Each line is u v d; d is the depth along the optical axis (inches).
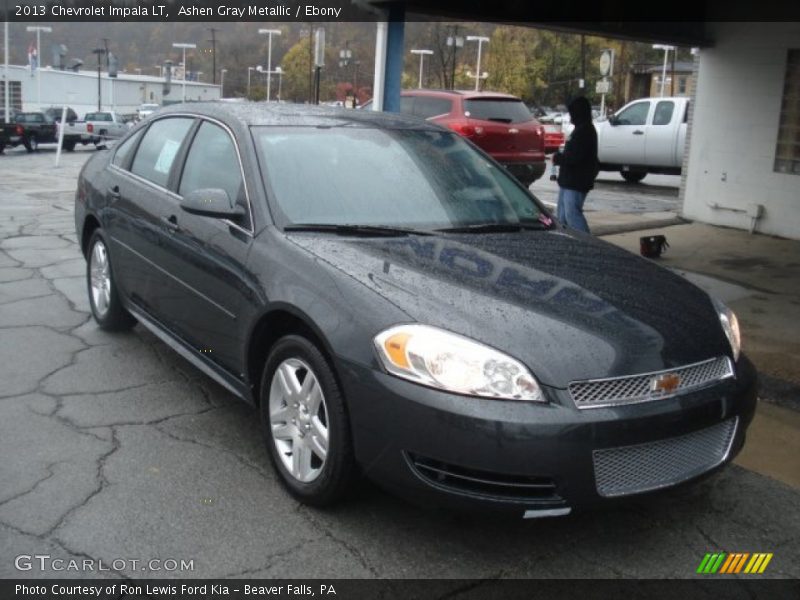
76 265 309.7
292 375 137.9
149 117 217.9
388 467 120.0
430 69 2186.3
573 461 113.3
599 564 124.8
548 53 2162.9
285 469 140.2
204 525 130.6
